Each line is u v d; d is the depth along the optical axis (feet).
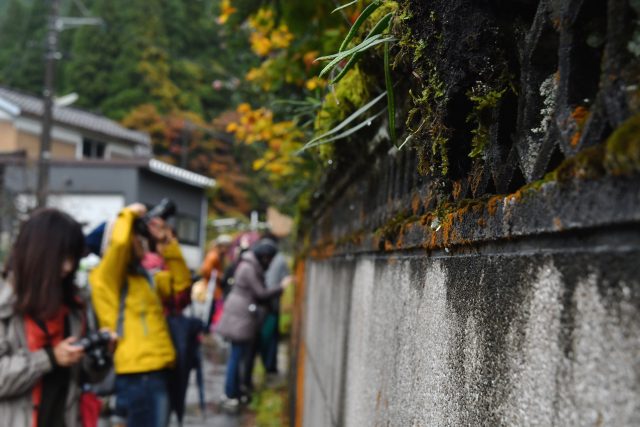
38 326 9.59
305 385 17.24
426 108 4.64
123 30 167.53
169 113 159.02
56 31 65.10
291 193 26.43
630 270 2.21
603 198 2.37
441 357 4.42
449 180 4.65
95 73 165.07
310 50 14.96
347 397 8.83
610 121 2.47
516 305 3.15
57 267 9.66
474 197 4.20
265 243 28.14
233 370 26.68
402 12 4.47
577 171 2.56
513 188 3.61
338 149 9.28
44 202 65.10
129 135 128.77
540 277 2.90
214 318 45.60
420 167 5.08
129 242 13.75
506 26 3.79
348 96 7.66
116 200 98.32
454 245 4.34
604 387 2.30
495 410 3.32
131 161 98.43
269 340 34.37
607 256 2.35
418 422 4.90
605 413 2.28
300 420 17.81
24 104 109.81
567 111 2.87
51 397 9.70
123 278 14.05
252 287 27.20
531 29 3.36
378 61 5.85
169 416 14.90
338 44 12.31
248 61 22.86
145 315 14.46
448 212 4.58
